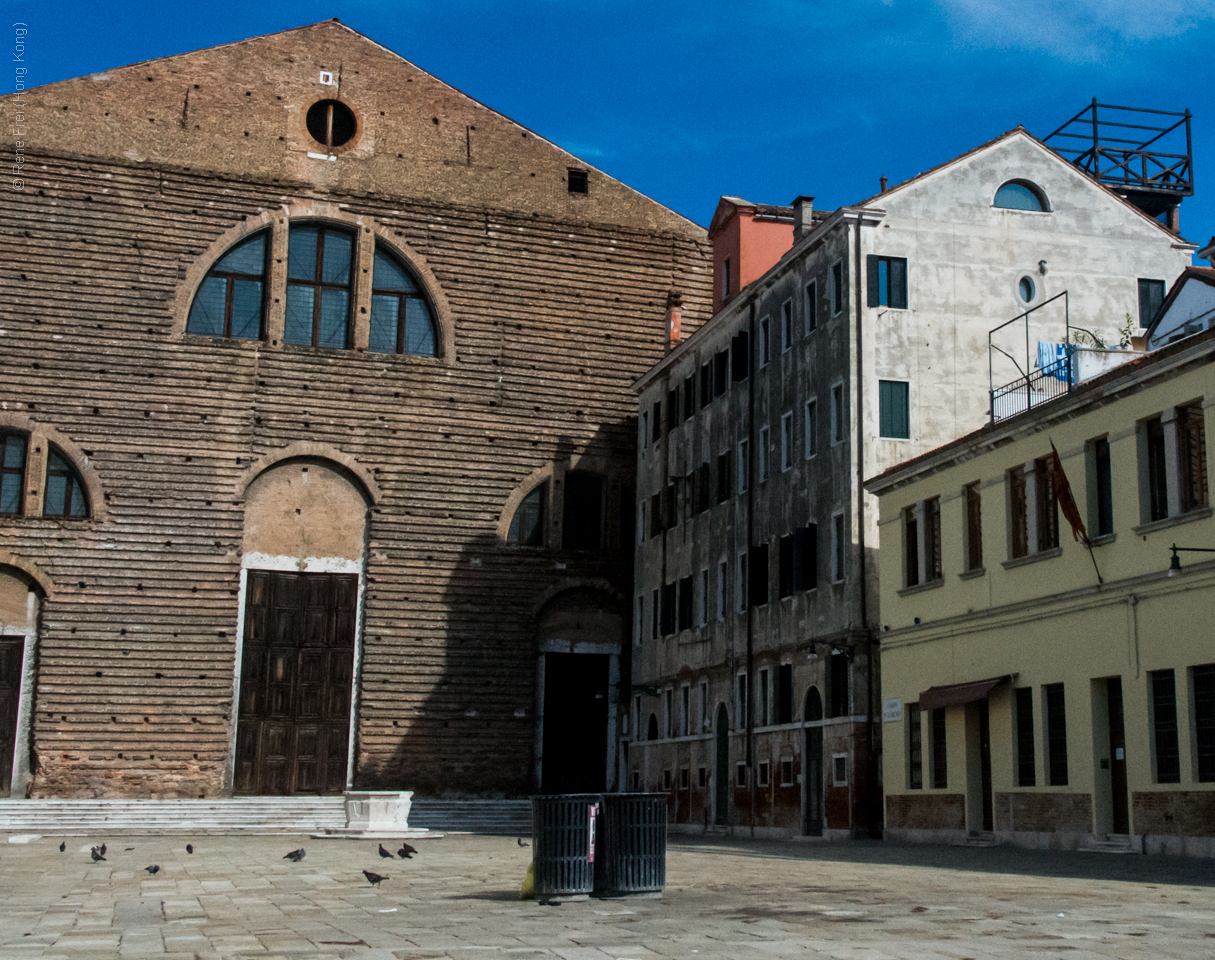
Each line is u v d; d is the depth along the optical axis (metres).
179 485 55.09
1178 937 12.67
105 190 55.97
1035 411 30.47
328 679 56.25
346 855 31.86
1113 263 43.00
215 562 55.03
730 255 59.78
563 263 61.69
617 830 17.55
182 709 53.84
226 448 55.81
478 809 55.44
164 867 27.48
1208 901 16.23
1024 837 30.36
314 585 56.69
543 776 58.50
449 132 61.09
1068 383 33.06
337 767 55.81
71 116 56.09
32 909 17.73
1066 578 29.56
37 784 52.03
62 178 55.56
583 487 60.97
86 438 54.41
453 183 60.62
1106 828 27.83
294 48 59.44
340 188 58.78
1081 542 28.64
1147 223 43.50
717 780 48.62
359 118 59.84
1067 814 28.84
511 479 59.62
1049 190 42.91
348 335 58.56
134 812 51.50
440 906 17.06
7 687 52.72
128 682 53.50
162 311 55.84
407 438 58.34
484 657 58.03
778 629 44.06
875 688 38.62
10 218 54.78
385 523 57.53
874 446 39.97
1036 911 15.18
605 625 59.97
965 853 28.66
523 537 59.88
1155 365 26.53
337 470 57.47
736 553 48.22
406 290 59.91
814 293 43.75
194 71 57.94
